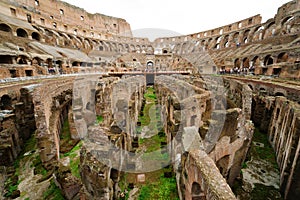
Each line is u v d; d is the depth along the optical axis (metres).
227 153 9.73
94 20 80.62
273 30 52.03
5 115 12.46
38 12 58.56
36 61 33.78
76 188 8.87
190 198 7.50
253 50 45.72
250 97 15.77
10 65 23.75
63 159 11.91
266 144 16.75
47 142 11.38
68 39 60.03
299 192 9.76
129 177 11.31
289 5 47.31
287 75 25.41
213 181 5.47
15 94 16.66
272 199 10.58
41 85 12.83
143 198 9.80
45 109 11.95
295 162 9.77
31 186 10.19
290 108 12.57
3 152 11.63
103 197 7.06
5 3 45.03
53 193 9.51
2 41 30.89
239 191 11.09
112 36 80.62
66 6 68.88
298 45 30.70
